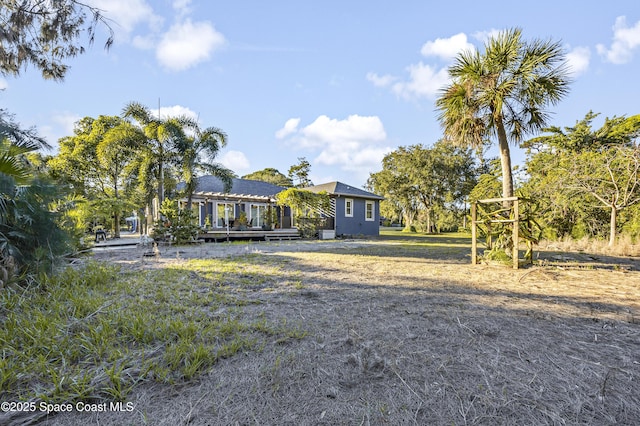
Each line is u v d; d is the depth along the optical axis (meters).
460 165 28.00
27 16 5.20
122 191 17.95
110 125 17.78
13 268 3.59
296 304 3.44
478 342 2.39
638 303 3.56
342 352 2.19
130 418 1.46
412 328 2.68
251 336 2.45
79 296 3.34
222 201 18.23
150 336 2.35
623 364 2.04
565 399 1.64
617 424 1.45
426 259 7.84
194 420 1.44
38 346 2.11
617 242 9.94
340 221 20.33
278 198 18.28
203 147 13.79
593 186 10.35
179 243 12.08
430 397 1.65
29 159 5.48
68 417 1.46
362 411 1.53
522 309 3.29
